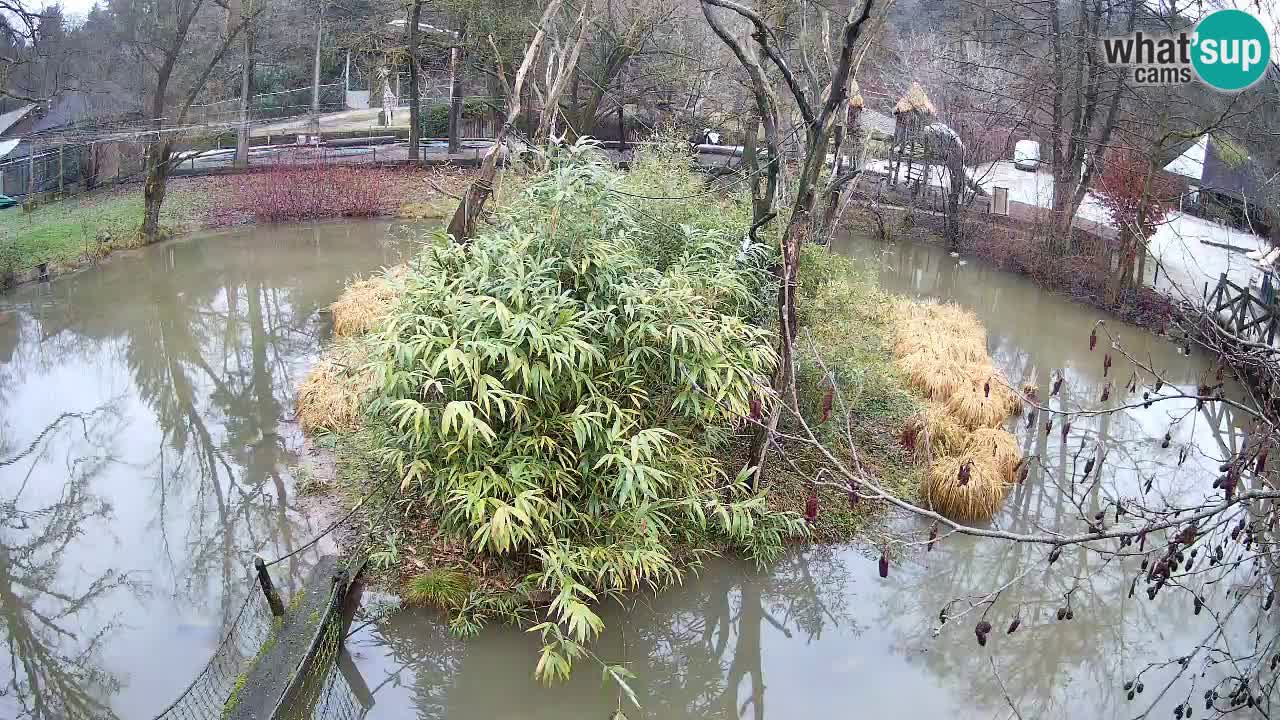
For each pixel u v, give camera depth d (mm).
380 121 31312
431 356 7352
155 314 15719
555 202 7633
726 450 9344
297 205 22281
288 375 12906
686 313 7629
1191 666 7117
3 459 10688
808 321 11188
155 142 19891
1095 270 16656
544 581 7000
